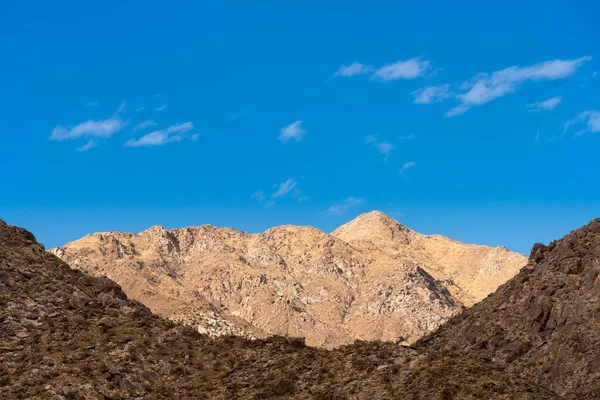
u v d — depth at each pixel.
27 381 86.75
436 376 85.88
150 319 103.00
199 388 89.62
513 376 87.38
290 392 87.69
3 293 101.44
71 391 85.56
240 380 90.56
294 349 97.62
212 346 98.12
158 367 92.69
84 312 102.00
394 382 86.12
